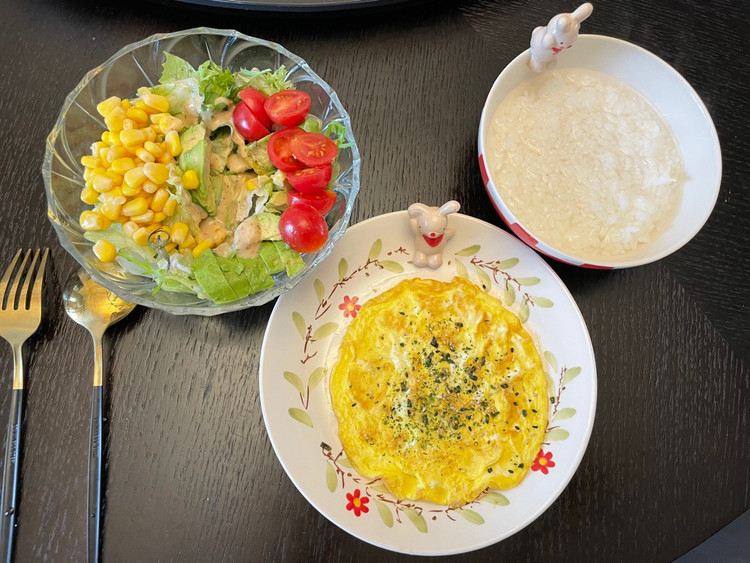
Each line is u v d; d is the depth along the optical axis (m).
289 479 0.33
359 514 0.32
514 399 0.35
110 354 0.34
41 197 0.36
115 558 0.31
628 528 0.33
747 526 0.34
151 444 0.33
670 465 0.34
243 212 0.34
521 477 0.33
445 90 0.40
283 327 0.34
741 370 0.36
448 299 0.36
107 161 0.32
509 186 0.36
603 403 0.36
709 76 0.41
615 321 0.37
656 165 0.37
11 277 0.34
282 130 0.34
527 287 0.36
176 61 0.35
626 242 0.36
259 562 0.32
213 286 0.32
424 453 0.34
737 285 0.37
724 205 0.39
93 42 0.39
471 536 0.31
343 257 0.36
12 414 0.32
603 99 0.38
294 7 0.38
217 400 0.34
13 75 0.38
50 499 0.32
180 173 0.33
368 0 0.38
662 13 0.42
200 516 0.32
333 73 0.40
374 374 0.35
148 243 0.32
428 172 0.39
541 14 0.42
